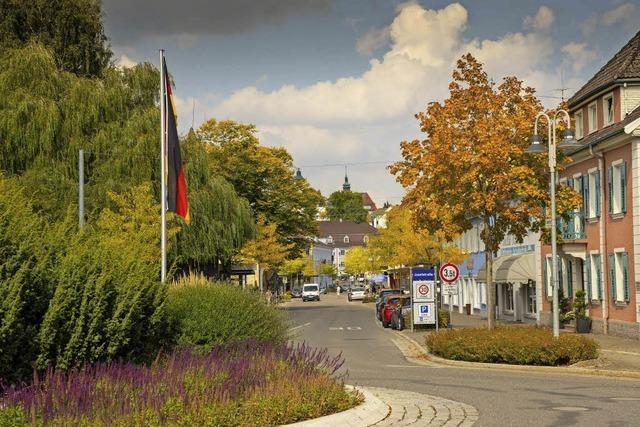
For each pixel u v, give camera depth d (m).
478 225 61.34
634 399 15.99
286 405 11.66
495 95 28.91
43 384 10.65
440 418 13.46
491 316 28.20
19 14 43.94
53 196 35.41
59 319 12.05
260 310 18.75
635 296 32.72
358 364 25.81
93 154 38.41
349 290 116.44
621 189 34.00
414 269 41.41
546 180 29.98
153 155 39.09
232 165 66.62
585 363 23.11
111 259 13.94
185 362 13.29
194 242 43.50
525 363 23.89
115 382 11.14
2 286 11.08
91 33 45.28
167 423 9.80
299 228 73.38
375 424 12.77
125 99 40.59
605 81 37.19
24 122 37.16
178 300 17.52
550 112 29.58
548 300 43.25
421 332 41.94
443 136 28.53
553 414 13.90
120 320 13.11
